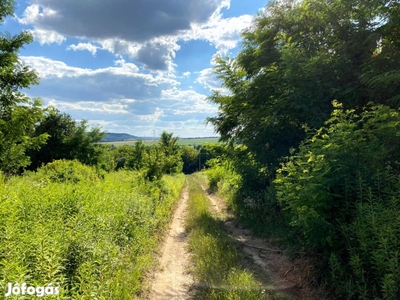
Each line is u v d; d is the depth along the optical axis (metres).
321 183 4.40
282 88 8.73
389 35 7.22
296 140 9.16
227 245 7.12
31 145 10.38
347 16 7.98
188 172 86.25
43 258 3.36
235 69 11.31
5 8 9.41
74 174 13.64
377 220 3.78
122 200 8.26
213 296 4.57
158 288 5.26
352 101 7.69
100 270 4.05
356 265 3.80
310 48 9.18
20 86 9.90
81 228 5.13
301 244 5.55
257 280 5.12
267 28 10.64
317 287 4.66
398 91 6.89
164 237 8.76
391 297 3.23
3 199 5.53
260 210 10.08
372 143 4.69
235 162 11.91
